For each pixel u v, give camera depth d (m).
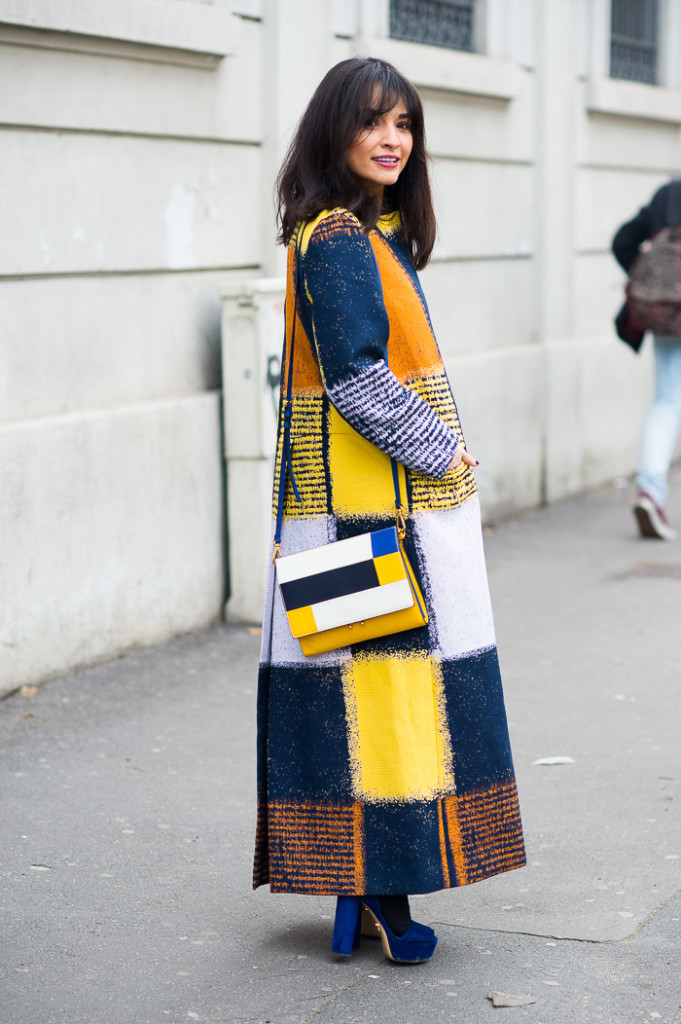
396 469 2.61
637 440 9.62
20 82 4.47
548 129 8.23
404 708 2.63
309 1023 2.52
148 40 4.89
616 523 7.90
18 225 4.52
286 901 3.11
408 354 2.62
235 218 5.66
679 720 4.40
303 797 2.70
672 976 2.70
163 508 5.21
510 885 3.17
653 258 7.03
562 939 2.88
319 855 2.69
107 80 4.86
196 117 5.36
